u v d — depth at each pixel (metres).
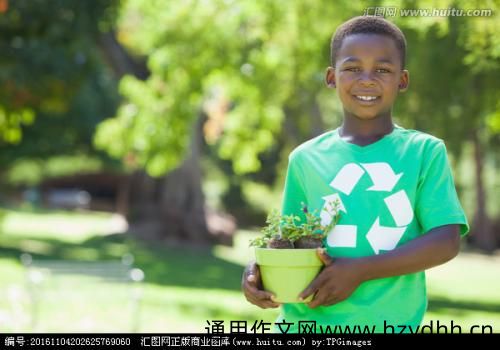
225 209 40.53
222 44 16.69
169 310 12.56
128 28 24.09
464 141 15.20
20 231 28.45
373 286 3.42
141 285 15.92
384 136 3.54
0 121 20.36
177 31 16.80
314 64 15.13
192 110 18.91
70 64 20.20
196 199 26.84
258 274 3.48
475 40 9.00
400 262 3.30
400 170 3.46
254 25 15.99
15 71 19.38
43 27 19.00
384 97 3.47
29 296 11.22
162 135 18.95
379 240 3.43
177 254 24.00
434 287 19.62
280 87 16.55
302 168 3.64
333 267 3.30
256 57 16.38
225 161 41.28
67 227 31.88
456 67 12.37
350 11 12.67
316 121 20.19
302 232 3.43
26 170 46.41
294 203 3.73
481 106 13.14
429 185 3.46
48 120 31.16
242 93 17.53
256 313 12.62
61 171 47.06
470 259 29.62
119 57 24.91
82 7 18.86
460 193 33.84
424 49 12.12
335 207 3.48
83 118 31.59
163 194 26.95
